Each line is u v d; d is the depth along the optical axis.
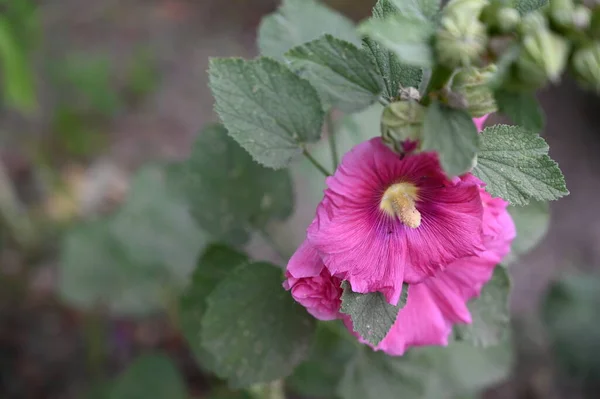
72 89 1.06
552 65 0.34
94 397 0.79
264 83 0.44
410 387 0.59
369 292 0.43
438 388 0.63
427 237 0.43
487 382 0.64
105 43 1.16
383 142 0.39
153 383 0.75
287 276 0.43
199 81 1.15
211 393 0.88
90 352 0.90
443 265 0.43
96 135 1.04
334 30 0.54
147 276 0.82
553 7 0.35
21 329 0.91
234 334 0.50
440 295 0.46
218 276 0.55
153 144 1.08
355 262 0.41
